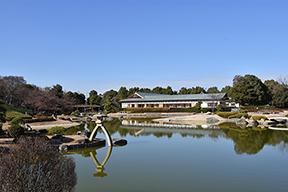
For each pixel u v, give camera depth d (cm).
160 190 857
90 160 1305
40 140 717
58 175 644
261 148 1602
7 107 4522
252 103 6206
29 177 573
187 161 1266
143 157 1364
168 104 6850
